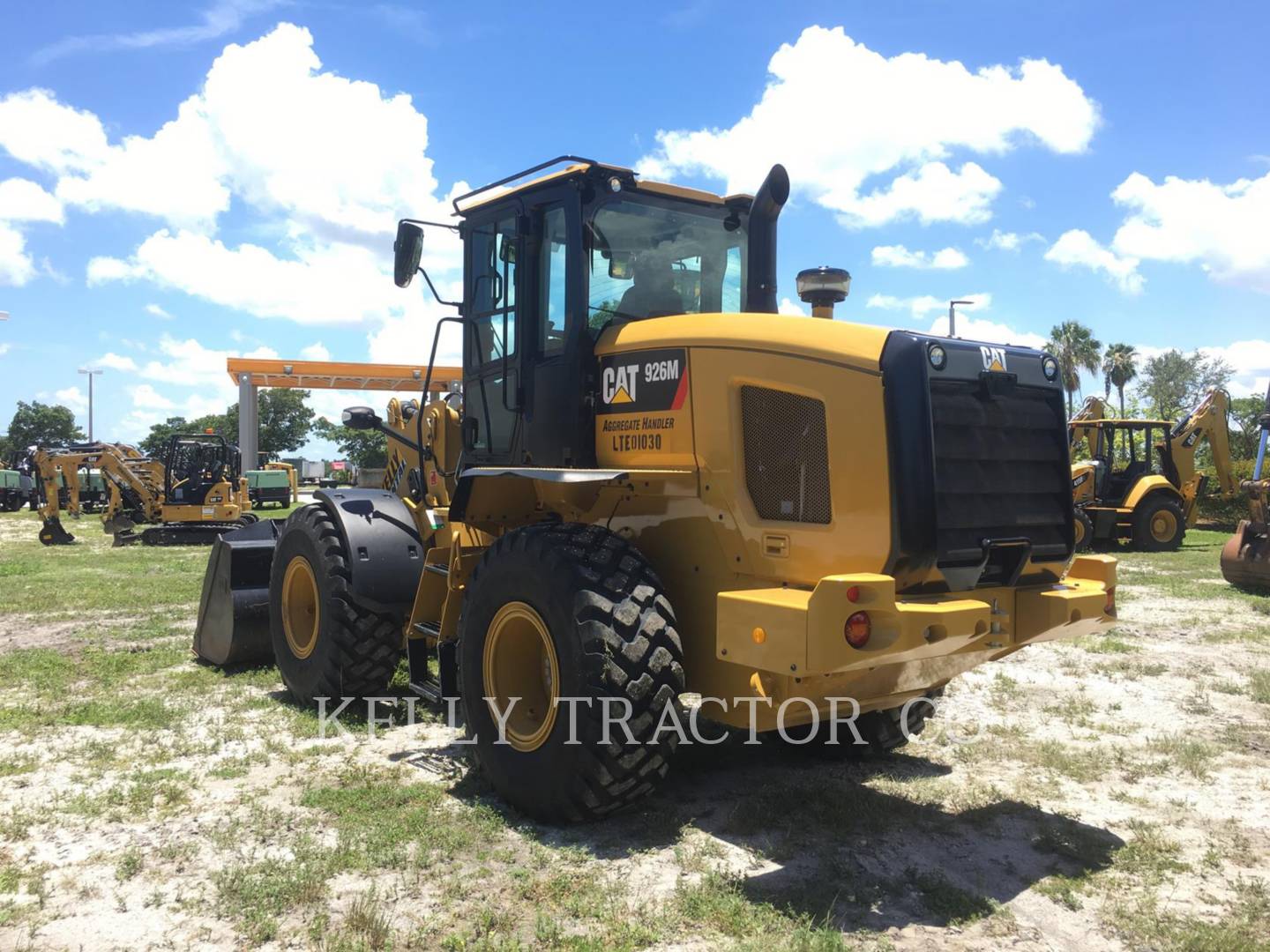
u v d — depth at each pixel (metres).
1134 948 3.06
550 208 4.67
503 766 4.12
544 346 4.70
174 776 4.52
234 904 3.23
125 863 3.53
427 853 3.65
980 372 3.64
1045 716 5.80
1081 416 18.44
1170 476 17.88
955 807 4.30
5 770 4.58
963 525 3.56
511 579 4.11
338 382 28.28
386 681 5.66
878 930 3.15
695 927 3.14
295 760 4.79
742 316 4.00
